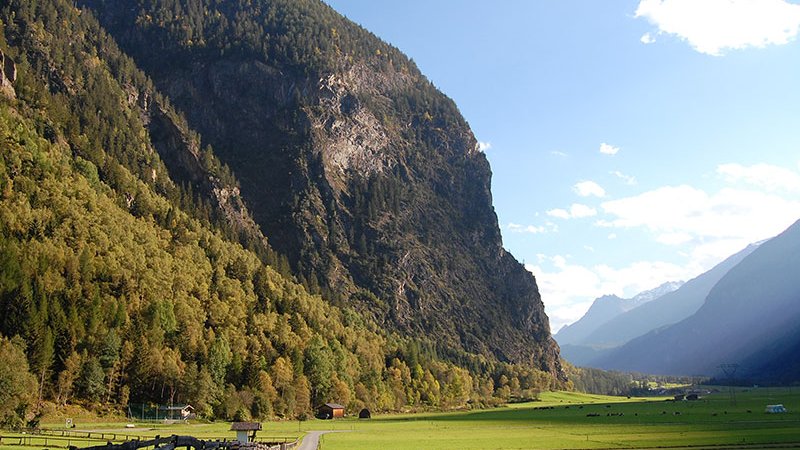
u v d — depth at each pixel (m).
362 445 124.06
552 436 145.12
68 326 178.50
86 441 112.25
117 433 132.12
